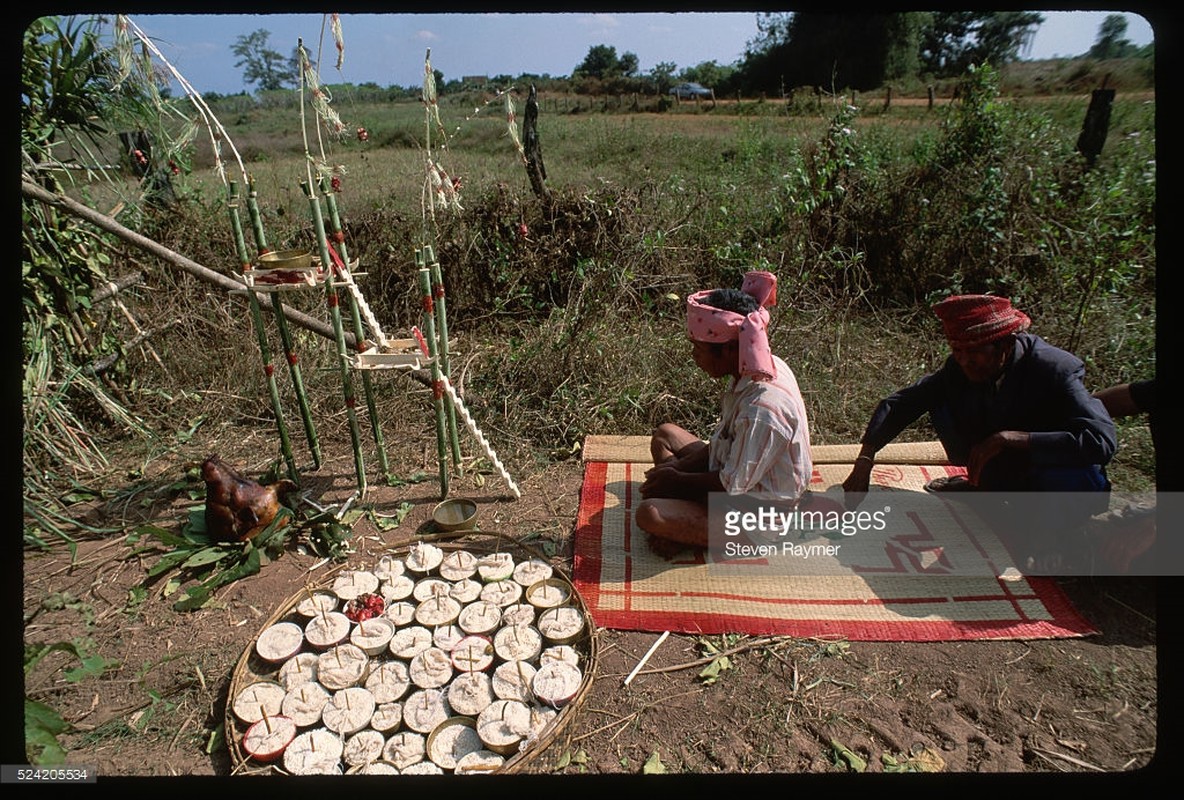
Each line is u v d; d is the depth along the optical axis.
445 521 3.23
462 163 9.40
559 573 2.89
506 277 5.22
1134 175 5.03
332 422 4.11
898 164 5.98
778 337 4.48
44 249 3.72
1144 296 4.75
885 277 5.39
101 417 4.05
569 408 4.09
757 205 5.91
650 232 5.26
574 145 12.34
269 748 2.12
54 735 2.06
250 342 4.47
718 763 2.14
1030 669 2.42
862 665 2.46
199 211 5.45
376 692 2.37
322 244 3.06
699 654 2.52
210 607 2.78
